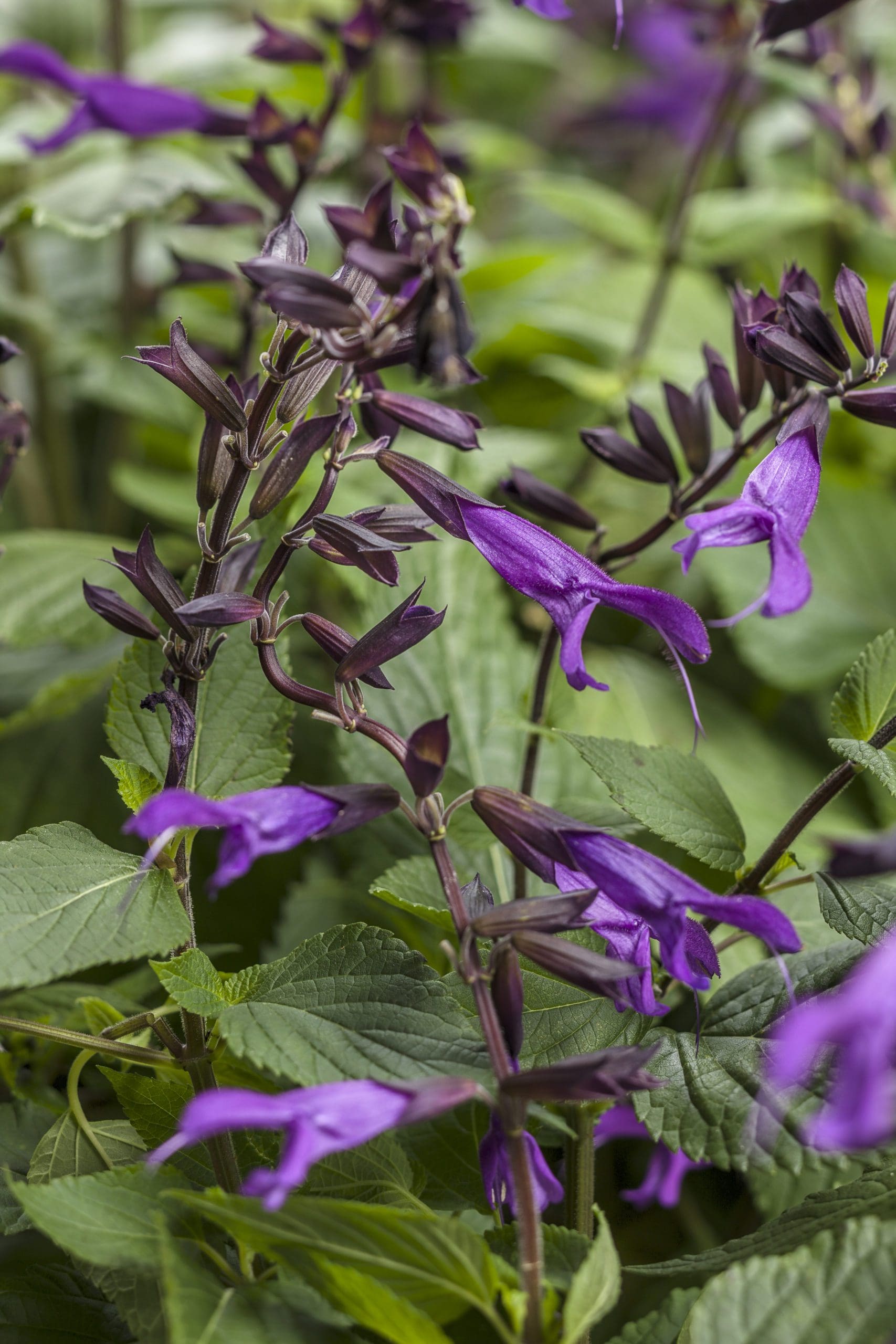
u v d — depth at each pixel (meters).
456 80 1.35
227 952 0.72
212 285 0.95
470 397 1.08
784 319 0.66
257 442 0.62
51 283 1.17
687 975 0.60
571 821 0.61
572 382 0.93
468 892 0.62
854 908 0.64
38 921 0.62
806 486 0.62
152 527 1.02
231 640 0.67
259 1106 0.57
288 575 0.80
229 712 0.66
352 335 0.61
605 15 1.44
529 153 1.39
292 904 0.77
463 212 0.59
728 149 1.32
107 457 1.02
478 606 0.75
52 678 0.87
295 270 0.59
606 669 0.89
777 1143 0.62
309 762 0.80
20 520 1.06
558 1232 0.62
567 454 1.01
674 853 0.74
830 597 0.90
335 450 0.62
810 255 1.15
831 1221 0.63
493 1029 0.60
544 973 0.65
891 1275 0.60
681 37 1.35
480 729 0.74
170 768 0.63
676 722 0.85
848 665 0.87
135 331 1.01
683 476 0.94
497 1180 0.61
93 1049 0.64
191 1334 0.59
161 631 0.67
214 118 0.76
